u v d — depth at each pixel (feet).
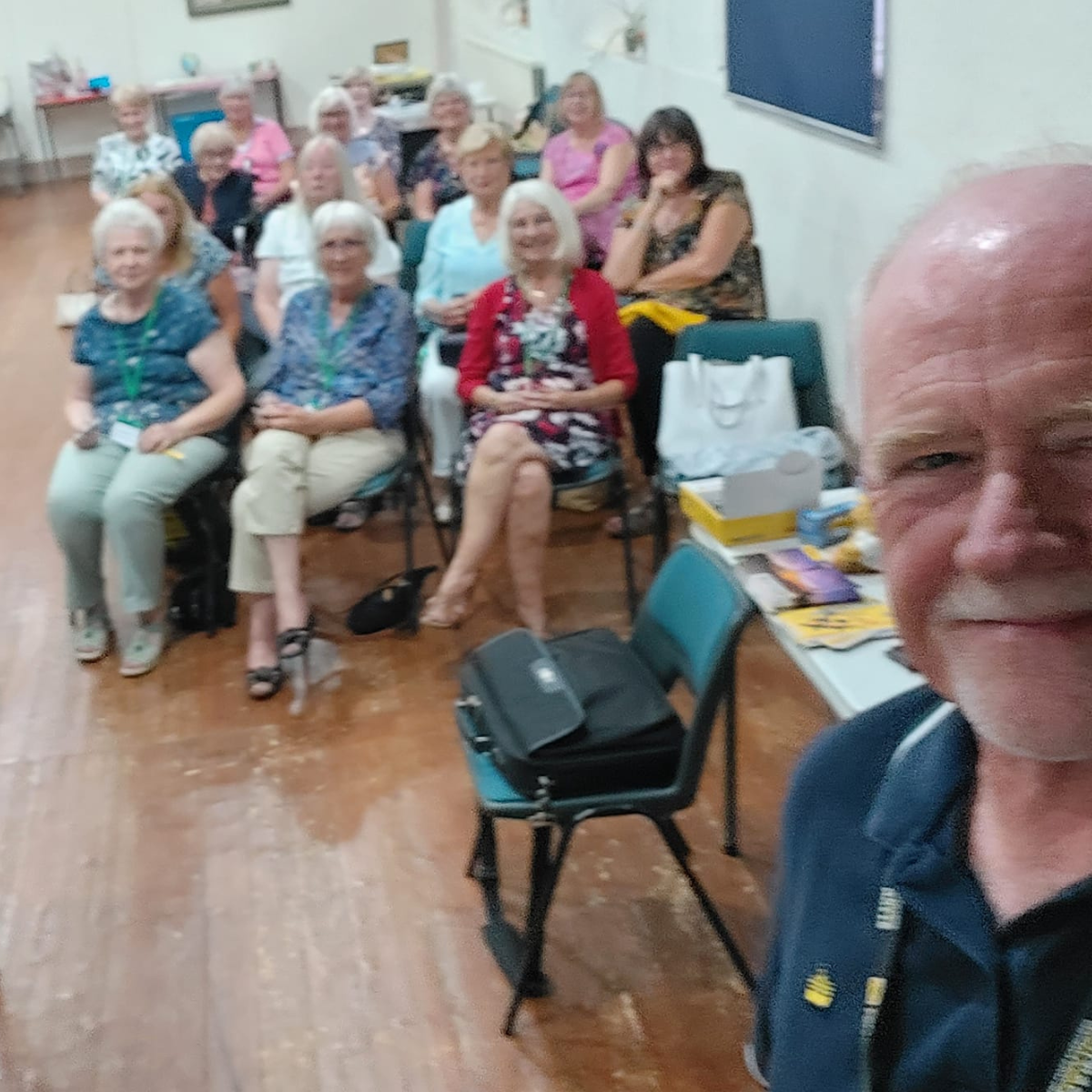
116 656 11.06
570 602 11.30
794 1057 2.59
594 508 13.25
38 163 33.50
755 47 12.92
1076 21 7.86
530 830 8.42
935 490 2.04
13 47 32.32
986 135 9.04
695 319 11.73
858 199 11.21
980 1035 2.17
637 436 11.78
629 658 7.06
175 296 11.16
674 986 7.01
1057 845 2.17
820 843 2.65
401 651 10.80
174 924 7.74
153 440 10.75
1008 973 2.15
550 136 19.01
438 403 12.62
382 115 20.92
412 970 7.24
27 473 14.84
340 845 8.36
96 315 11.14
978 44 8.95
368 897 7.86
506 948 7.25
